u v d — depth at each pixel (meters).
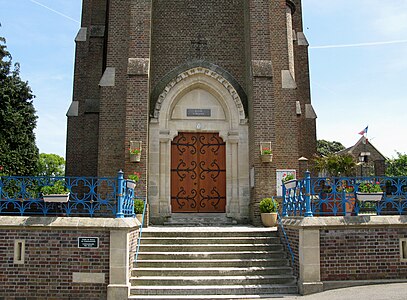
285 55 18.61
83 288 9.84
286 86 18.27
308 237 10.09
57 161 65.38
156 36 17.67
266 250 11.68
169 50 17.59
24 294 9.86
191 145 17.27
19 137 26.22
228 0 18.14
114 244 9.88
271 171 15.55
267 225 14.59
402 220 10.42
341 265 10.15
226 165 16.97
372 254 10.27
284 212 12.48
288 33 20.64
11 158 25.39
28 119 27.23
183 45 17.67
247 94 17.17
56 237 10.02
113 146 16.77
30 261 9.96
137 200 13.96
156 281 10.23
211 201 17.00
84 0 22.02
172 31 17.77
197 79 17.28
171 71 17.41
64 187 10.42
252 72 16.09
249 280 10.31
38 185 10.49
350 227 10.27
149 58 16.06
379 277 10.22
